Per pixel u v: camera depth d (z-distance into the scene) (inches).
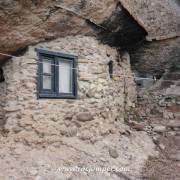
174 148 272.4
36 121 216.5
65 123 234.5
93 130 253.9
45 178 179.6
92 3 232.4
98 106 264.5
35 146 211.2
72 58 247.4
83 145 235.1
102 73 275.4
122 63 343.9
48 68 233.9
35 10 199.0
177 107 350.0
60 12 217.2
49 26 220.4
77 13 229.9
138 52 377.1
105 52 287.4
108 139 262.2
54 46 236.1
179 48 382.0
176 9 372.5
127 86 350.9
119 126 292.4
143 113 349.7
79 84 251.1
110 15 259.6
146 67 408.5
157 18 362.3
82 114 247.1
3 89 226.8
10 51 214.8
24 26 203.6
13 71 217.8
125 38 313.1
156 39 359.6
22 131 209.8
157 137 294.8
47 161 199.3
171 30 366.6
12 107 214.2
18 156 196.5
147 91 395.9
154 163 241.6
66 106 237.5
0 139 206.7
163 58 395.9
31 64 219.9
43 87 228.7
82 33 255.9
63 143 225.5
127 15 275.6
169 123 317.4
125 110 336.5
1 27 191.8
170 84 405.7
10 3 181.3
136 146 264.8
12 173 177.6
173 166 238.5
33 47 223.3
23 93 214.2
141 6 347.9
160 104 363.3
